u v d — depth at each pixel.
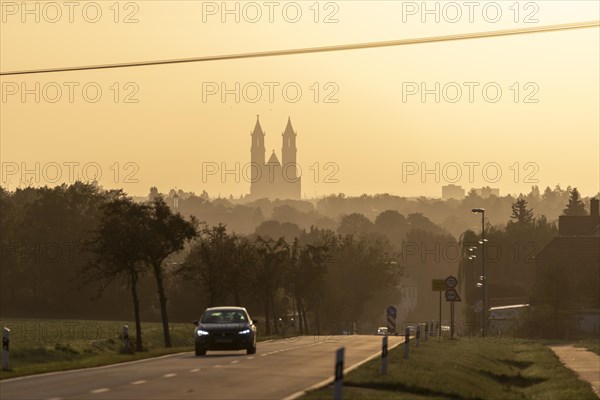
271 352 82.00
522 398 60.72
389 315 120.25
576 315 158.50
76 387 49.03
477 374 70.44
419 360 70.25
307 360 70.00
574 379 75.31
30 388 48.66
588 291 160.88
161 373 57.75
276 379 53.31
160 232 112.62
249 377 54.66
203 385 49.84
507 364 91.56
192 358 74.62
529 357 98.69
